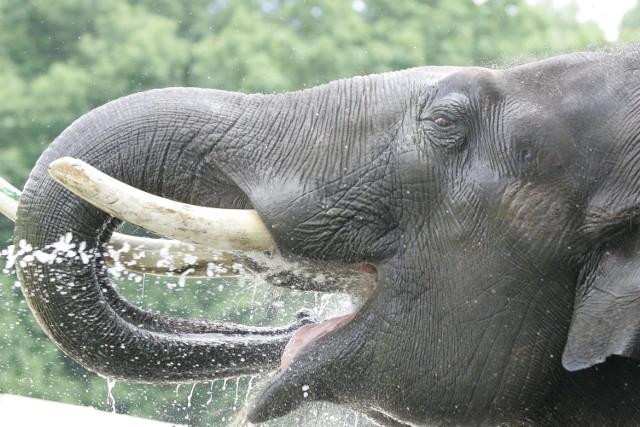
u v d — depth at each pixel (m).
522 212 8.77
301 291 9.40
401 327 8.98
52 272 9.02
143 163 9.20
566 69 9.04
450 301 8.92
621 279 8.52
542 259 8.76
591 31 38.38
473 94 9.02
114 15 35.03
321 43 34.69
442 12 37.22
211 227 8.90
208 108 9.35
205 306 21.09
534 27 38.00
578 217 8.70
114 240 9.38
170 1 36.91
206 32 37.03
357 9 38.41
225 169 9.23
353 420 9.87
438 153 8.99
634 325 8.31
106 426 15.29
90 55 34.19
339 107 9.34
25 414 15.59
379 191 9.06
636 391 8.95
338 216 9.06
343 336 9.08
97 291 9.10
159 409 22.45
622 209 8.57
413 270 8.99
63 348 9.20
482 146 8.94
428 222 8.98
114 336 9.14
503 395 8.98
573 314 8.71
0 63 34.88
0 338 25.38
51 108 32.03
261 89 33.34
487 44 36.78
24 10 35.25
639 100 8.69
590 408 9.03
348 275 9.27
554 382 8.98
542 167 8.77
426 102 9.14
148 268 9.42
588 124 8.76
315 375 9.08
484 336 8.89
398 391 9.04
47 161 9.12
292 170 9.17
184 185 9.25
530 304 8.82
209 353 9.37
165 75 33.53
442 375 8.97
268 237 9.05
